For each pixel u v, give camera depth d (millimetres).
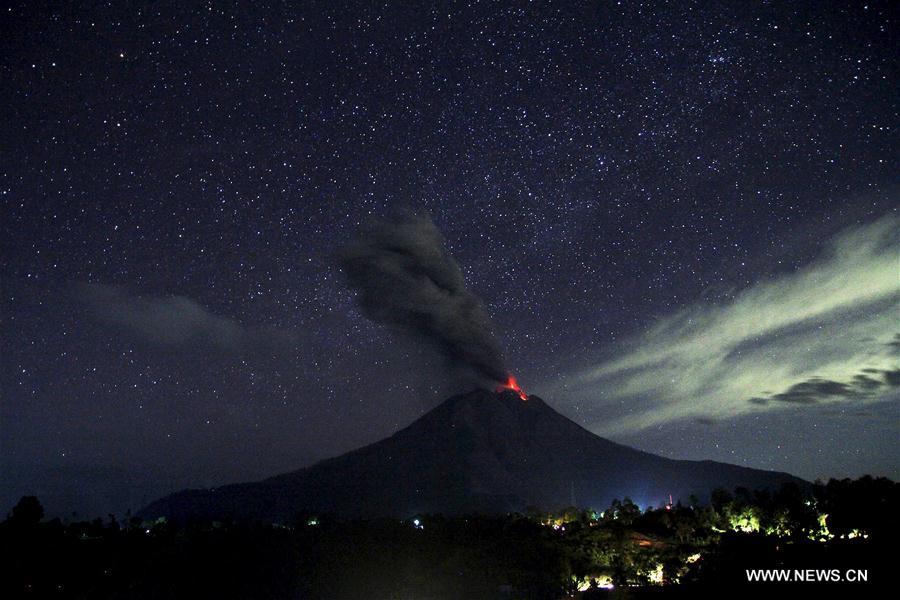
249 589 81750
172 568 85062
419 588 80188
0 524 88438
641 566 83938
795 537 79562
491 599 76812
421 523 112688
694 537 99438
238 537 93562
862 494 87250
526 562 85188
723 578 57812
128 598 78312
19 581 77938
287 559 87688
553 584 79562
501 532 99188
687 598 57812
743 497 123938
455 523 107625
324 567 85875
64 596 77562
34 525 89812
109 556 86938
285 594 80500
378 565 86438
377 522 109688
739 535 71188
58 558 83250
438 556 88938
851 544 59906
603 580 81938
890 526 75438
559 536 98438
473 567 84562
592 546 90312
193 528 105438
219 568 85250
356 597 79188
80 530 97875
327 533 97625
